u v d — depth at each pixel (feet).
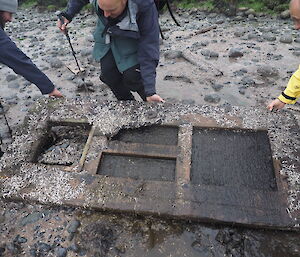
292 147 7.20
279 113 8.07
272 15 17.56
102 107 8.52
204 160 7.17
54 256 5.77
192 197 6.38
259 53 14.23
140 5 7.39
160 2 8.61
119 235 6.04
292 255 5.68
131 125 7.98
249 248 5.82
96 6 7.98
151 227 6.15
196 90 12.21
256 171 6.89
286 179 6.59
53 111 8.52
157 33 8.09
